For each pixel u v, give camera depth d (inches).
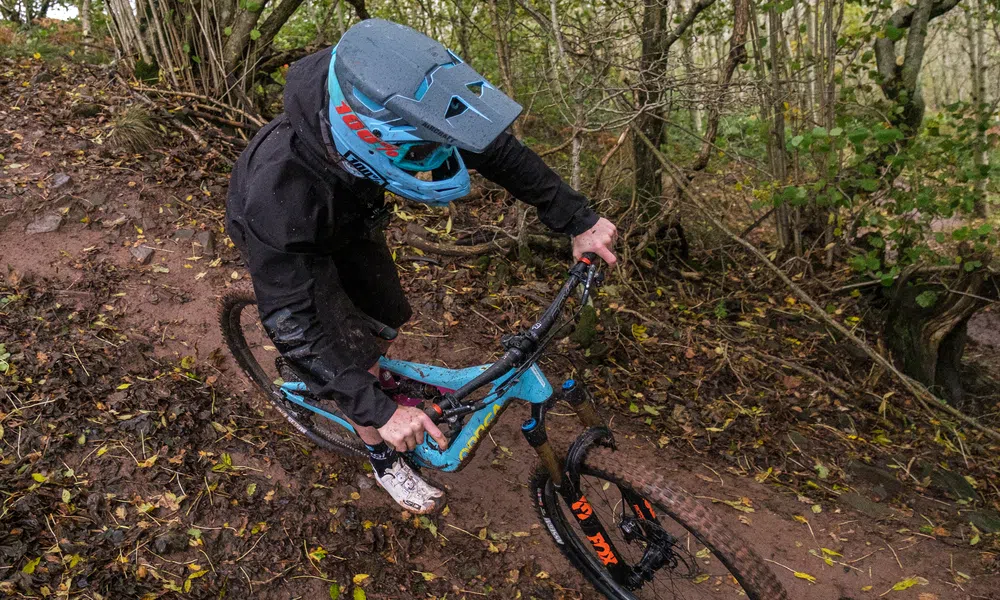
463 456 99.6
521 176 88.4
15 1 377.7
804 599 112.4
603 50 203.5
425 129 65.4
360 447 116.4
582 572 105.0
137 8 232.8
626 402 159.3
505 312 175.6
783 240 241.6
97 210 171.5
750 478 143.9
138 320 145.0
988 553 128.5
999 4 303.3
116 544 97.2
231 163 202.4
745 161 225.9
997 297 195.2
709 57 324.8
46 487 102.5
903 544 129.2
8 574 89.7
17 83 219.9
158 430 117.3
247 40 230.8
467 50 271.0
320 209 77.0
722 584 107.9
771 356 191.5
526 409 144.0
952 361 208.4
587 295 87.6
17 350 126.9
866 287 230.5
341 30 261.3
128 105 210.4
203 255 167.8
